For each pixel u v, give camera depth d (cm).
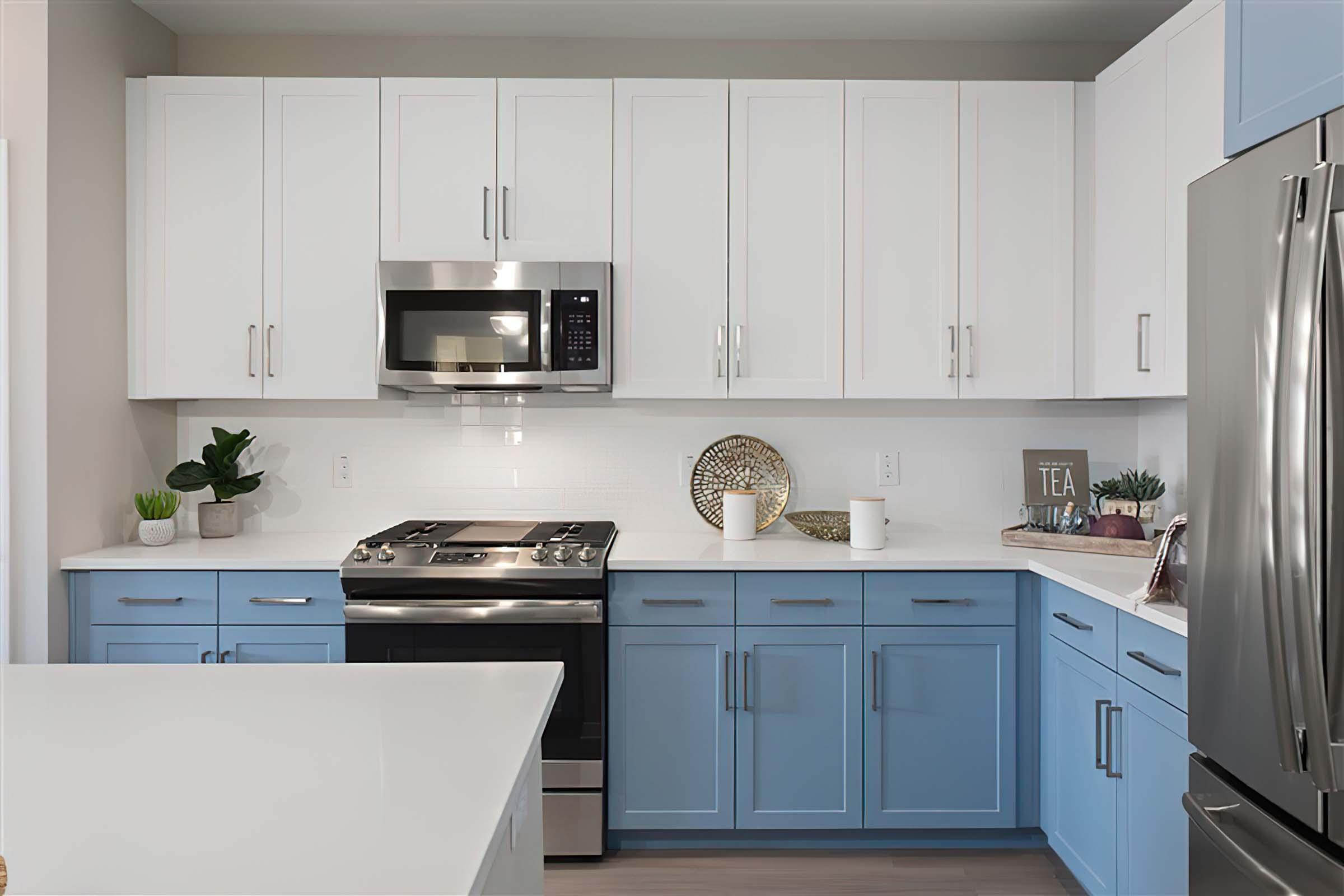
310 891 72
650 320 271
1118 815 196
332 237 272
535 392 299
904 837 254
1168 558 182
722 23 291
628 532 304
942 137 271
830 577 243
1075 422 304
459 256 272
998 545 272
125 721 114
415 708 120
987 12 281
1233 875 135
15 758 101
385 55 303
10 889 71
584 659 240
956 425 305
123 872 75
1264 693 122
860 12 282
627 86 270
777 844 255
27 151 237
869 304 271
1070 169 271
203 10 283
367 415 305
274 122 271
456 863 76
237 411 304
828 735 245
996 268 272
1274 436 112
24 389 239
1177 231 225
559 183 271
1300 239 109
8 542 238
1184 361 223
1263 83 130
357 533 305
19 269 238
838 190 270
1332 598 108
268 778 95
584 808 242
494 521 302
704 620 244
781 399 274
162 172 272
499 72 303
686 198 271
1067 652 225
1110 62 304
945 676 244
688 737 245
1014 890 232
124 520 274
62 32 243
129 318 273
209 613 246
